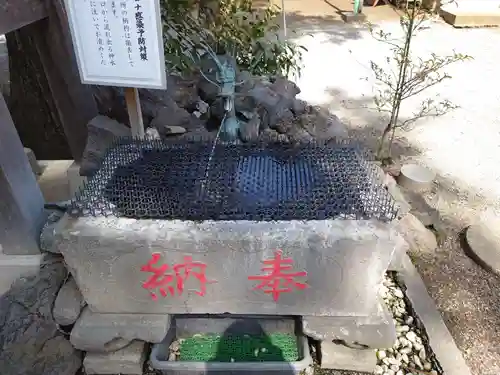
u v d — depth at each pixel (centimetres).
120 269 159
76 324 173
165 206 159
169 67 310
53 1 226
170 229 151
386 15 745
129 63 188
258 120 254
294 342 194
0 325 181
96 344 171
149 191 166
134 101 211
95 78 194
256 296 166
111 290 165
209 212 156
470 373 182
